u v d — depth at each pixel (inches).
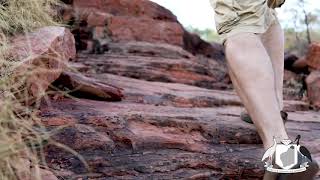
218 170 78.2
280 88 88.2
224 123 95.8
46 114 82.5
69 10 206.2
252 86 73.6
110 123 84.2
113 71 172.9
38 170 61.3
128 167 73.0
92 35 218.4
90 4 229.5
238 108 127.8
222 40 78.7
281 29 88.9
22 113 69.2
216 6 79.0
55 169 68.9
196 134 90.7
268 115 71.9
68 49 99.9
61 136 76.4
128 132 83.1
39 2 100.1
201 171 76.5
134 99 115.3
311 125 115.9
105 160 73.5
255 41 76.0
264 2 78.4
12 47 75.9
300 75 212.5
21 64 70.9
